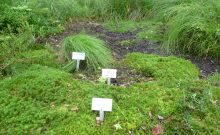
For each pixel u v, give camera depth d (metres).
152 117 1.51
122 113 1.49
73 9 2.94
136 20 2.96
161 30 2.62
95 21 2.94
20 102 1.56
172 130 1.48
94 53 2.01
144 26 2.75
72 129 1.40
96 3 3.09
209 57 2.26
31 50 2.16
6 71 1.88
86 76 1.88
